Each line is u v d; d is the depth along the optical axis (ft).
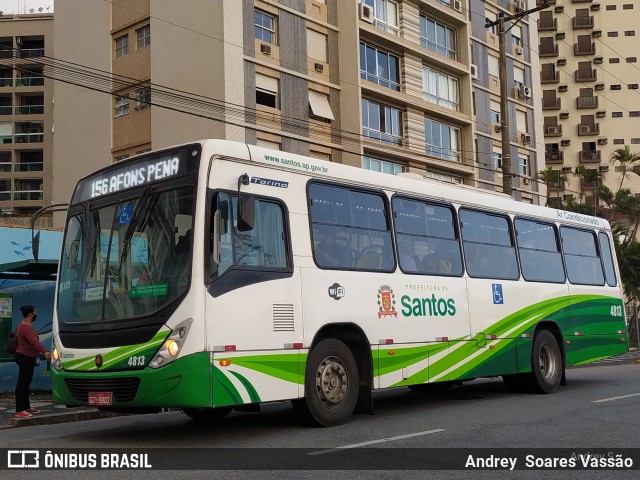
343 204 32.91
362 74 106.42
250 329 27.35
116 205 29.25
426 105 116.67
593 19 243.19
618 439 27.55
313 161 31.94
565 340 46.39
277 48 94.48
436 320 36.47
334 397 30.66
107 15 102.68
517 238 44.06
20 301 53.21
